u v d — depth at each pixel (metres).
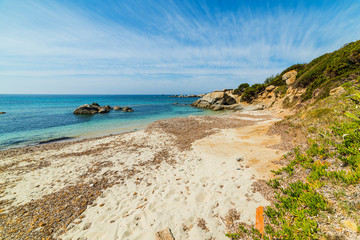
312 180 4.02
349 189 3.23
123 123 23.81
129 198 5.30
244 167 6.59
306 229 2.73
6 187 6.39
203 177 6.24
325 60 21.98
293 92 25.05
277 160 6.48
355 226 2.47
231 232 3.42
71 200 5.38
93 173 7.39
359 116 5.36
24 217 4.66
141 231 3.72
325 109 7.68
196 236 3.44
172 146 10.96
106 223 4.18
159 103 70.31
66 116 29.88
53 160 9.31
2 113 32.47
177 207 4.51
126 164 8.23
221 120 19.66
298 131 8.18
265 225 3.35
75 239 3.74
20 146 13.20
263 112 26.53
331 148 4.88
